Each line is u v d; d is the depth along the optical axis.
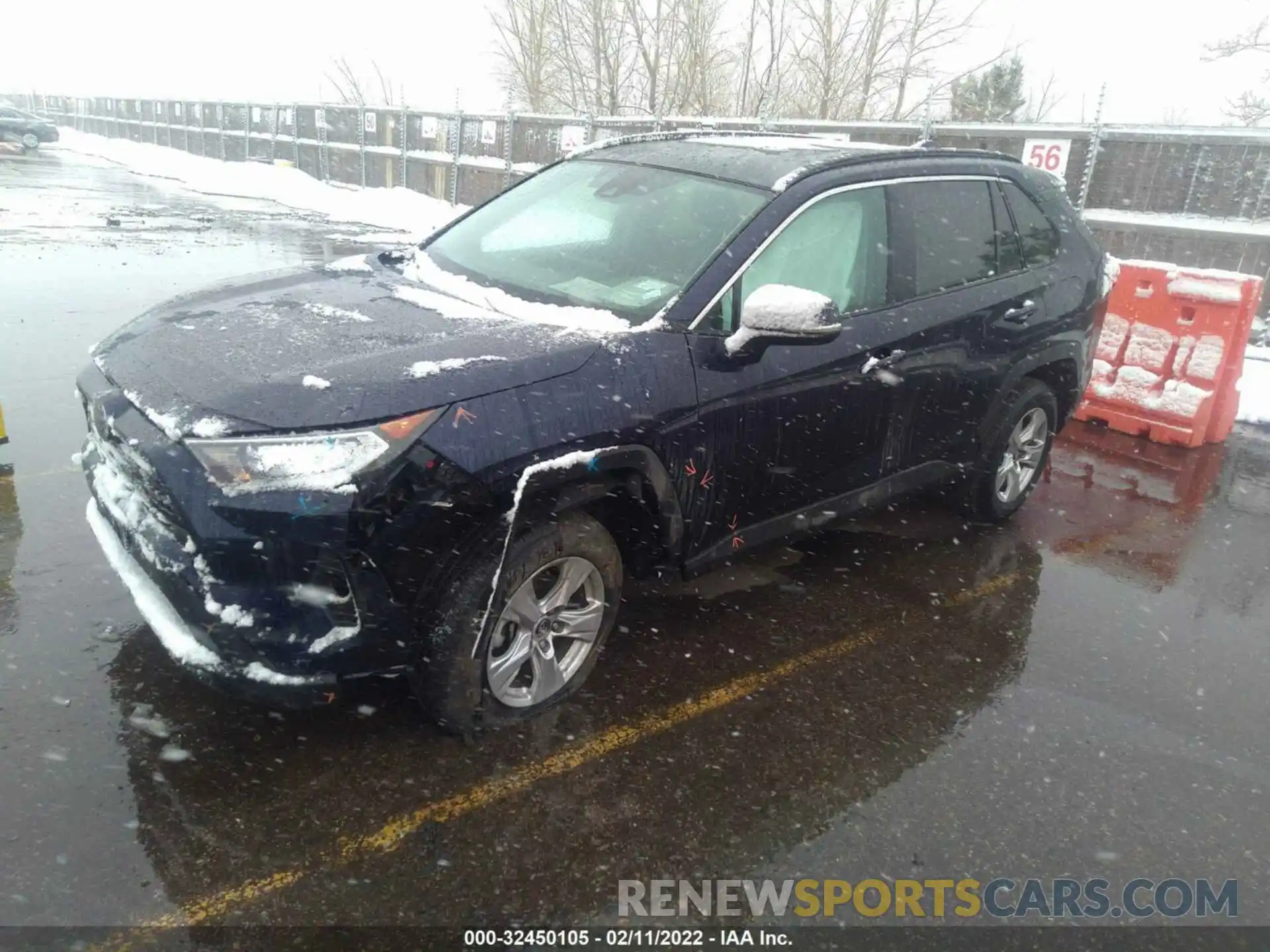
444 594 2.64
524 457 2.66
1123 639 3.92
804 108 23.42
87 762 2.67
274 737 2.86
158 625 2.62
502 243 3.90
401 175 20.69
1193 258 9.37
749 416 3.29
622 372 2.94
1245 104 17.91
